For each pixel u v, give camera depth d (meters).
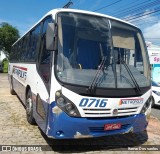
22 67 9.70
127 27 6.64
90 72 5.65
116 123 5.76
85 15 6.15
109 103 5.63
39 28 7.50
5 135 6.88
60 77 5.41
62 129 5.36
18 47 12.04
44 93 6.02
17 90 11.23
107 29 6.30
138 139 7.20
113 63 6.02
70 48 5.71
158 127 8.79
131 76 6.12
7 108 10.26
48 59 5.93
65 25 5.81
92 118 5.52
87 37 5.96
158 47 19.41
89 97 5.44
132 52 6.48
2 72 48.34
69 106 5.33
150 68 6.70
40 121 6.35
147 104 6.36
